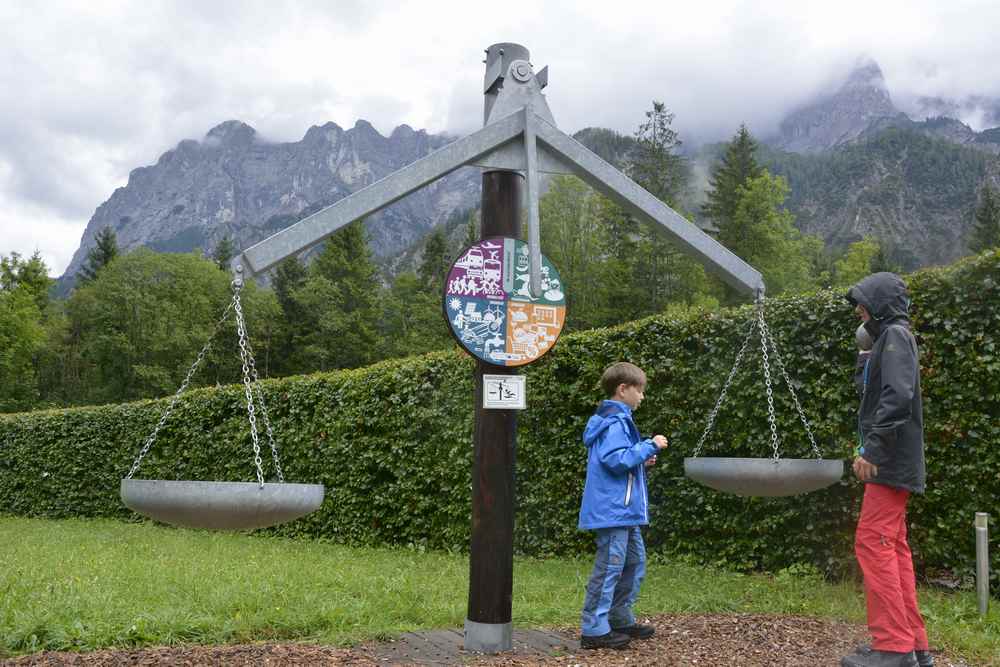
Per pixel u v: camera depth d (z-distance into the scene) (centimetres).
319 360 6650
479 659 402
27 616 440
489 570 425
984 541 510
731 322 743
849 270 5672
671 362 782
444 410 982
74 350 6419
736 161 5966
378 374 1086
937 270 611
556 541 876
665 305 5322
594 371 844
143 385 6003
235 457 1270
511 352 439
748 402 728
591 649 421
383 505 1055
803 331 694
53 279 6525
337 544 1097
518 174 457
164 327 5988
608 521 425
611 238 5572
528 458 895
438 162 424
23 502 1642
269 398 1236
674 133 5809
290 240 396
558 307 452
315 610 494
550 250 5962
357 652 412
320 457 1150
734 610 538
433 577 705
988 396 576
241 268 393
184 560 766
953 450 593
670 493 781
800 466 414
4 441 1708
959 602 537
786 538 701
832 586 631
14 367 5484
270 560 805
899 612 362
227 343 6431
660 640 441
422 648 425
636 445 432
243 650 401
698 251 462
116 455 1477
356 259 6875
